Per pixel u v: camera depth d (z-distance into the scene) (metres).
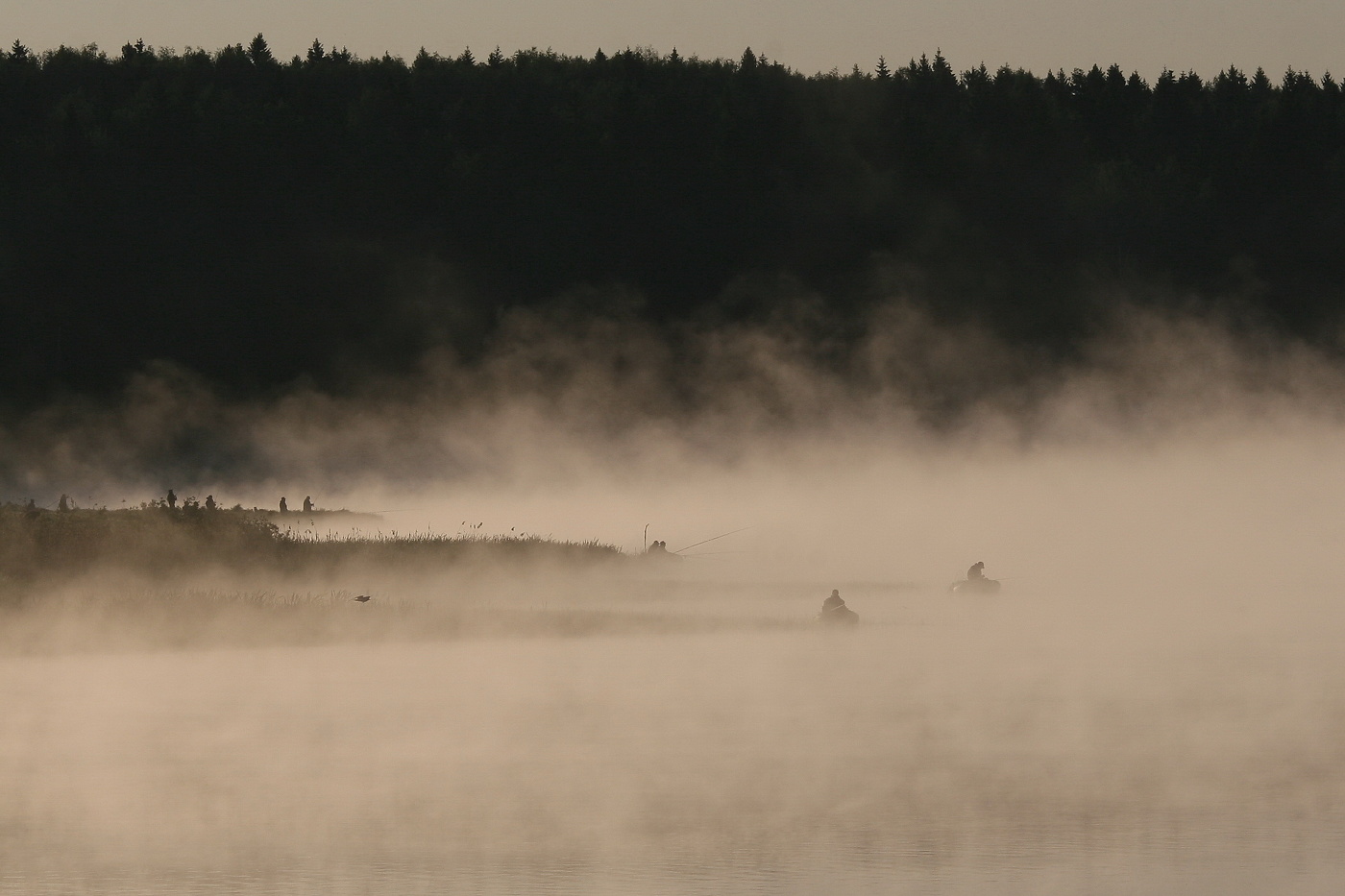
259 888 49.66
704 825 58.31
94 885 50.00
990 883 50.38
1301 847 55.03
